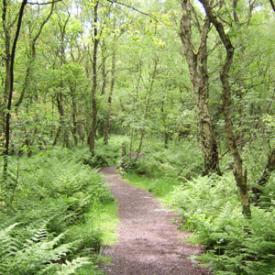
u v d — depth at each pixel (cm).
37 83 2561
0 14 1859
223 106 874
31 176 1462
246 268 722
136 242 1008
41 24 2581
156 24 1250
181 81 2727
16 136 1559
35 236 721
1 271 582
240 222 880
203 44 1564
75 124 3806
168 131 3077
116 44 2808
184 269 808
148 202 1633
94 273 746
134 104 2978
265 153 1493
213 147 1570
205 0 824
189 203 1227
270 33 1931
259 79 2084
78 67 2947
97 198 1512
